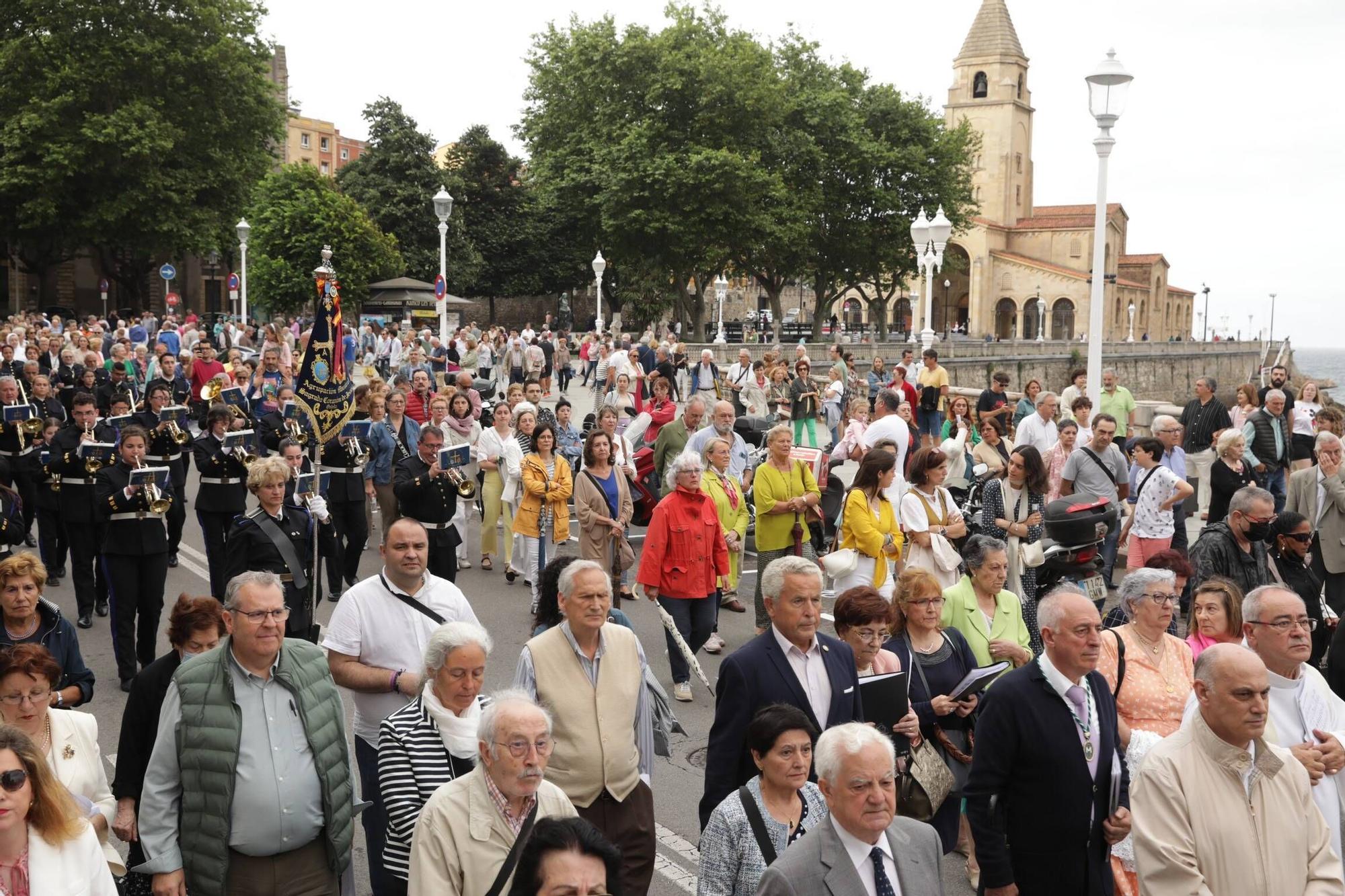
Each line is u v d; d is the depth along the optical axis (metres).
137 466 9.45
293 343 31.94
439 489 10.75
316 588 8.79
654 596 9.18
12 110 48.62
